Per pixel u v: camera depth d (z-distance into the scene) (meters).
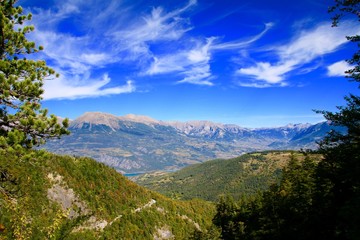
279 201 49.59
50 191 91.25
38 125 14.96
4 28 15.83
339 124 17.73
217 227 94.25
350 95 17.75
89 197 116.75
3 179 15.55
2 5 16.80
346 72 17.61
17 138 14.16
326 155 19.95
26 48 16.88
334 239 26.14
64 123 16.11
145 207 146.38
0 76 14.70
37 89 16.09
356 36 16.84
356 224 16.91
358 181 18.78
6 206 15.68
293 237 39.94
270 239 50.50
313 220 32.31
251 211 79.75
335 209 26.67
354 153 17.75
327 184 26.94
